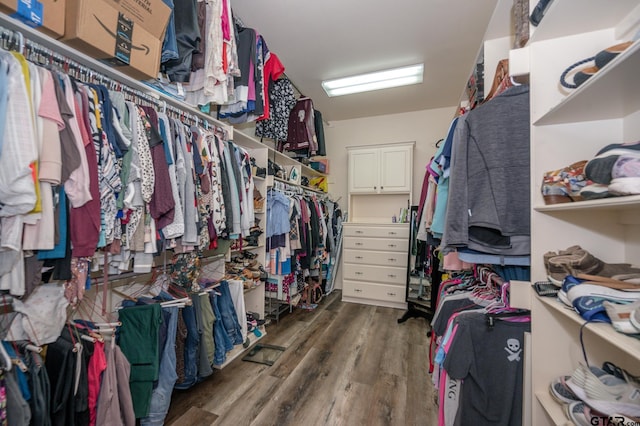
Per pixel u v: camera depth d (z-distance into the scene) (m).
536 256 0.99
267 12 1.94
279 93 2.48
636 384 0.75
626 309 0.63
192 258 1.70
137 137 1.15
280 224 2.57
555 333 0.96
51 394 0.96
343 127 4.15
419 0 1.83
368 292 3.41
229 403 1.54
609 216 0.96
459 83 2.97
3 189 0.73
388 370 1.91
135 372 1.24
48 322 0.98
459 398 1.05
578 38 0.97
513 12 1.36
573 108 0.86
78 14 0.97
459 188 1.09
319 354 2.12
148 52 1.24
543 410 0.95
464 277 1.89
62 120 0.87
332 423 1.41
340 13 1.95
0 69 0.76
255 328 2.31
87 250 0.95
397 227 3.34
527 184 1.01
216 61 1.54
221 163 1.70
